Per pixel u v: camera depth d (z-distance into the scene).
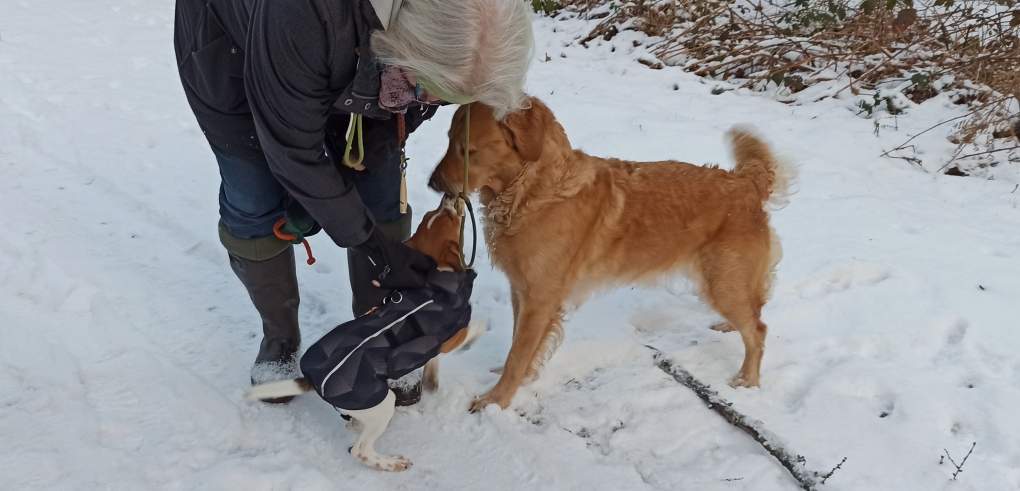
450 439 2.71
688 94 6.52
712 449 2.71
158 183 4.57
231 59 2.14
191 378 2.85
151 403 2.70
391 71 1.88
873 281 3.74
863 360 3.11
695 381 3.02
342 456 2.60
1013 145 5.45
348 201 2.17
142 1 9.47
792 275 3.71
